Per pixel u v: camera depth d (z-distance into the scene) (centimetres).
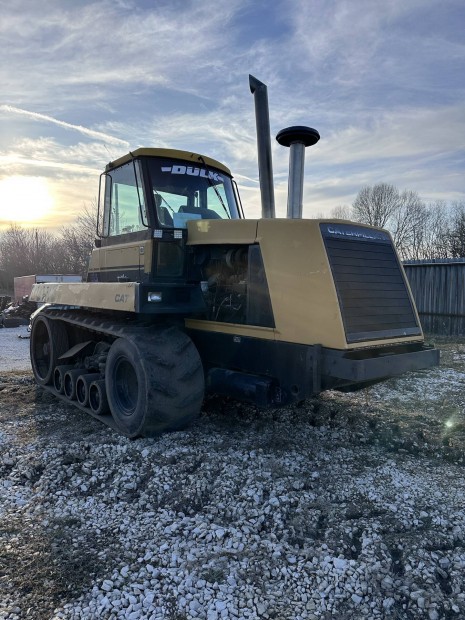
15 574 261
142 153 475
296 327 382
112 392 469
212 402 548
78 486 361
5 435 466
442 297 1387
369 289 391
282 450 420
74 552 281
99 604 239
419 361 398
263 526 308
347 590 249
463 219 3209
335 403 561
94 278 594
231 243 427
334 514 319
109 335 530
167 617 231
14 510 329
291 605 239
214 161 522
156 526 308
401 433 461
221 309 456
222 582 254
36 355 700
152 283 429
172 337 441
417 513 321
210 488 351
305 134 445
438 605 239
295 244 385
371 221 4241
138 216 484
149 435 432
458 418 526
